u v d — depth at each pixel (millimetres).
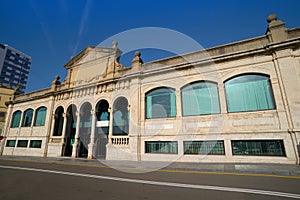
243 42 12070
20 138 20859
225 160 10625
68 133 18328
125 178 6691
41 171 8531
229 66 12062
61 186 5480
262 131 10227
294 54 10586
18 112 23203
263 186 5305
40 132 19328
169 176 7090
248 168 8188
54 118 19219
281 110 10102
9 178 6832
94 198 4281
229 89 11875
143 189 5078
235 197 4297
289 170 7270
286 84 10227
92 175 7371
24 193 4754
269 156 9766
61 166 10508
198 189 5043
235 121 11078
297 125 9453
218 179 6406
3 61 78875
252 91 11234
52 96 19766
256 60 11406
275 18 11648
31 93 22781
